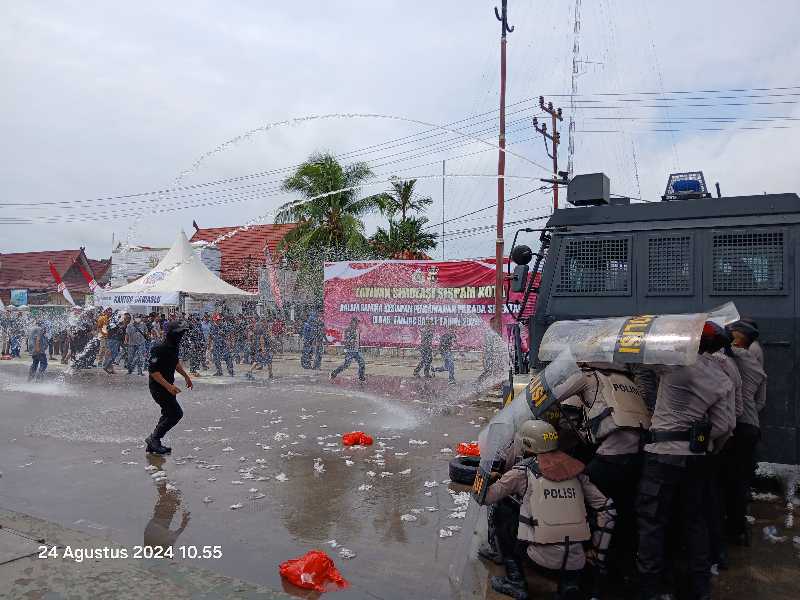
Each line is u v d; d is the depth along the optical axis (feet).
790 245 17.22
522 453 13.35
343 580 13.43
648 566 12.30
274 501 18.98
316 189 92.63
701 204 18.80
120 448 26.08
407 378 54.49
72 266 144.87
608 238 19.22
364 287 68.74
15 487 20.36
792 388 16.83
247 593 12.28
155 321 62.64
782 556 14.99
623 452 13.05
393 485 20.76
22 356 80.64
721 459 15.35
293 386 48.73
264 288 87.76
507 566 13.14
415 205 111.04
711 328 12.38
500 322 54.65
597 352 13.07
